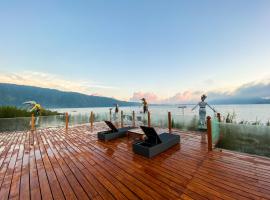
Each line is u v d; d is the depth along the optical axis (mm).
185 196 2223
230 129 4402
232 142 4355
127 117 11023
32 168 3461
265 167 3158
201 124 6996
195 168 3219
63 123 10781
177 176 2881
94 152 4531
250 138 3975
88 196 2307
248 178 2711
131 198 2215
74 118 11211
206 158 3785
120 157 4047
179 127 7855
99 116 12664
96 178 2898
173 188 2459
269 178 2689
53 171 3277
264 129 3723
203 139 5660
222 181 2633
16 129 8766
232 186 2457
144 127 4387
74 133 7793
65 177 2980
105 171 3203
